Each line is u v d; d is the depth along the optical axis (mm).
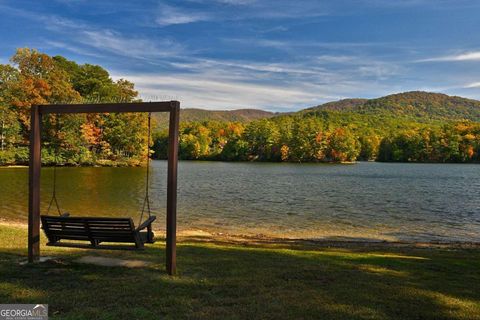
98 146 65500
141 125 67438
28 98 55438
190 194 27406
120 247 7035
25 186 27422
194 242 11641
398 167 79312
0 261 7531
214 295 5746
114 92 72750
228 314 4992
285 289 6176
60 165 56938
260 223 16844
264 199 25266
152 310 5051
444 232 15703
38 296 5488
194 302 5398
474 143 102312
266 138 107562
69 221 7039
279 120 138750
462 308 5551
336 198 26547
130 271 7016
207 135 118062
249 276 6934
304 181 41781
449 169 72125
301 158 102750
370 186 36469
